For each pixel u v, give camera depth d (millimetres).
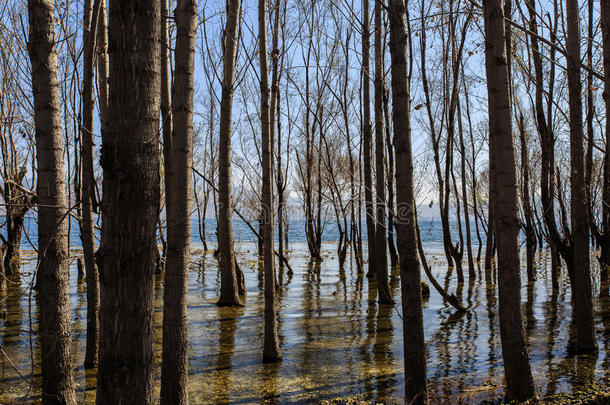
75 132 11062
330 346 8273
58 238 4746
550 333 8734
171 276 4957
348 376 6688
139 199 2730
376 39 12188
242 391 6168
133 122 2703
